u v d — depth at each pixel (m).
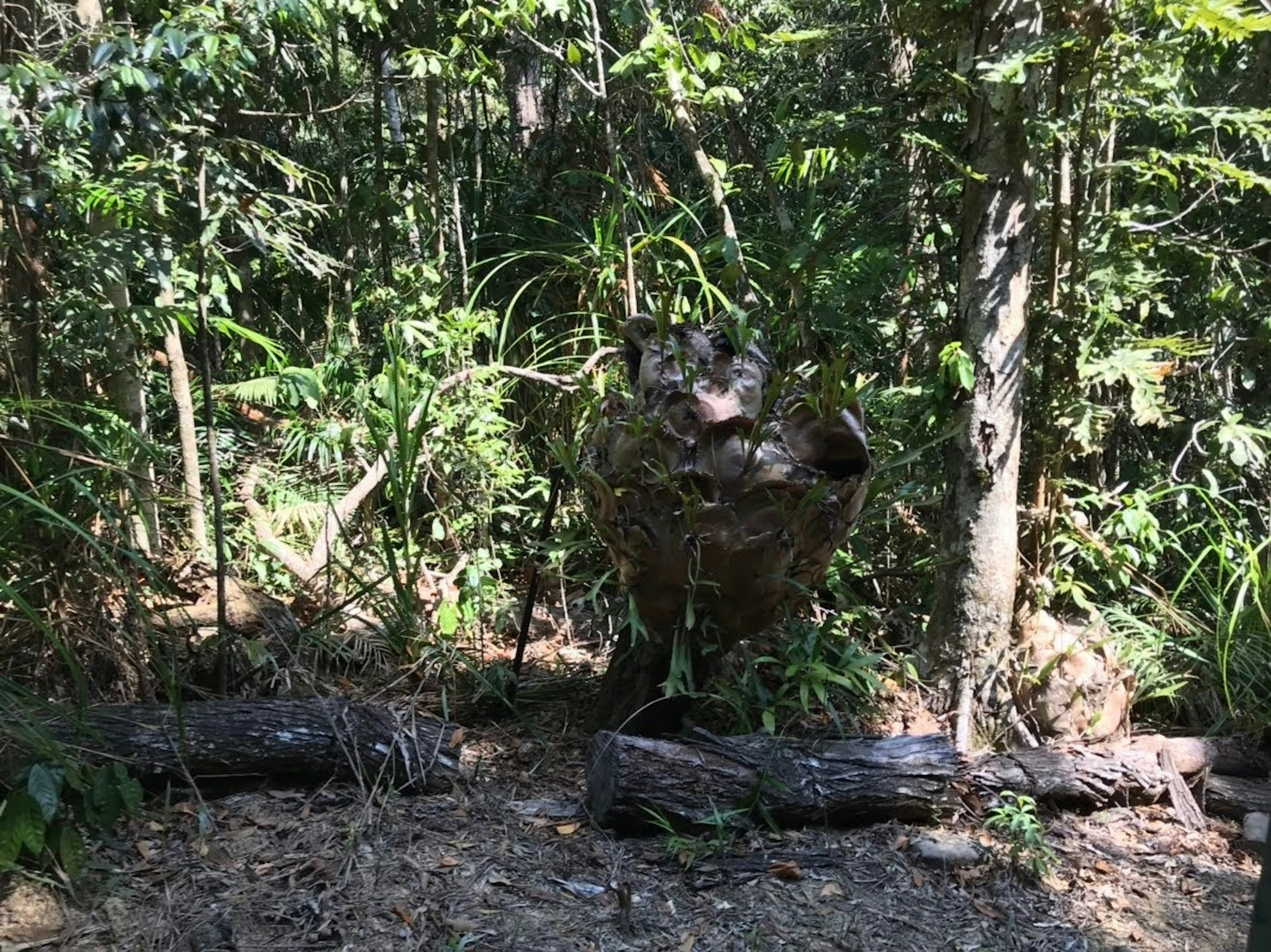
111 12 3.39
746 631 2.65
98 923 2.11
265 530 3.79
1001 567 3.09
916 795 2.66
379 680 3.24
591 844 2.49
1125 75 2.88
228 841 2.41
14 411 2.69
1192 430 3.66
